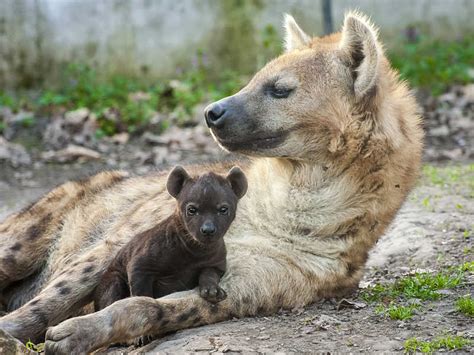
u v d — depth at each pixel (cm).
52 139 2369
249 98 1001
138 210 1094
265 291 962
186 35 3088
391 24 3150
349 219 998
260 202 1020
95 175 1259
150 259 920
